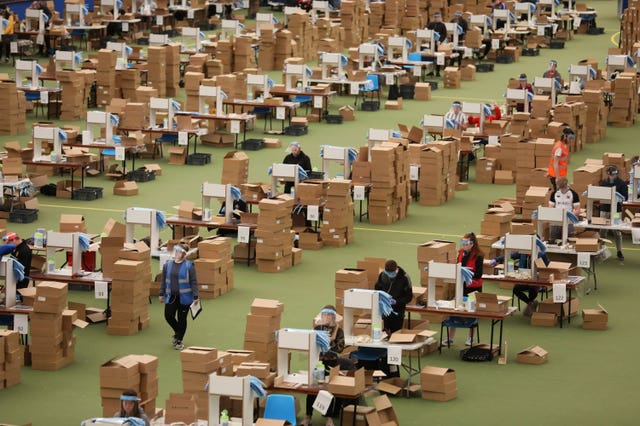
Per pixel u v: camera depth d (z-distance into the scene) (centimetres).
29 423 2452
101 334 2997
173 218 3612
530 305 3148
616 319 3159
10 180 3981
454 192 4384
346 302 2648
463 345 2952
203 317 3109
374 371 2648
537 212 3353
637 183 3797
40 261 3088
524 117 4772
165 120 4866
